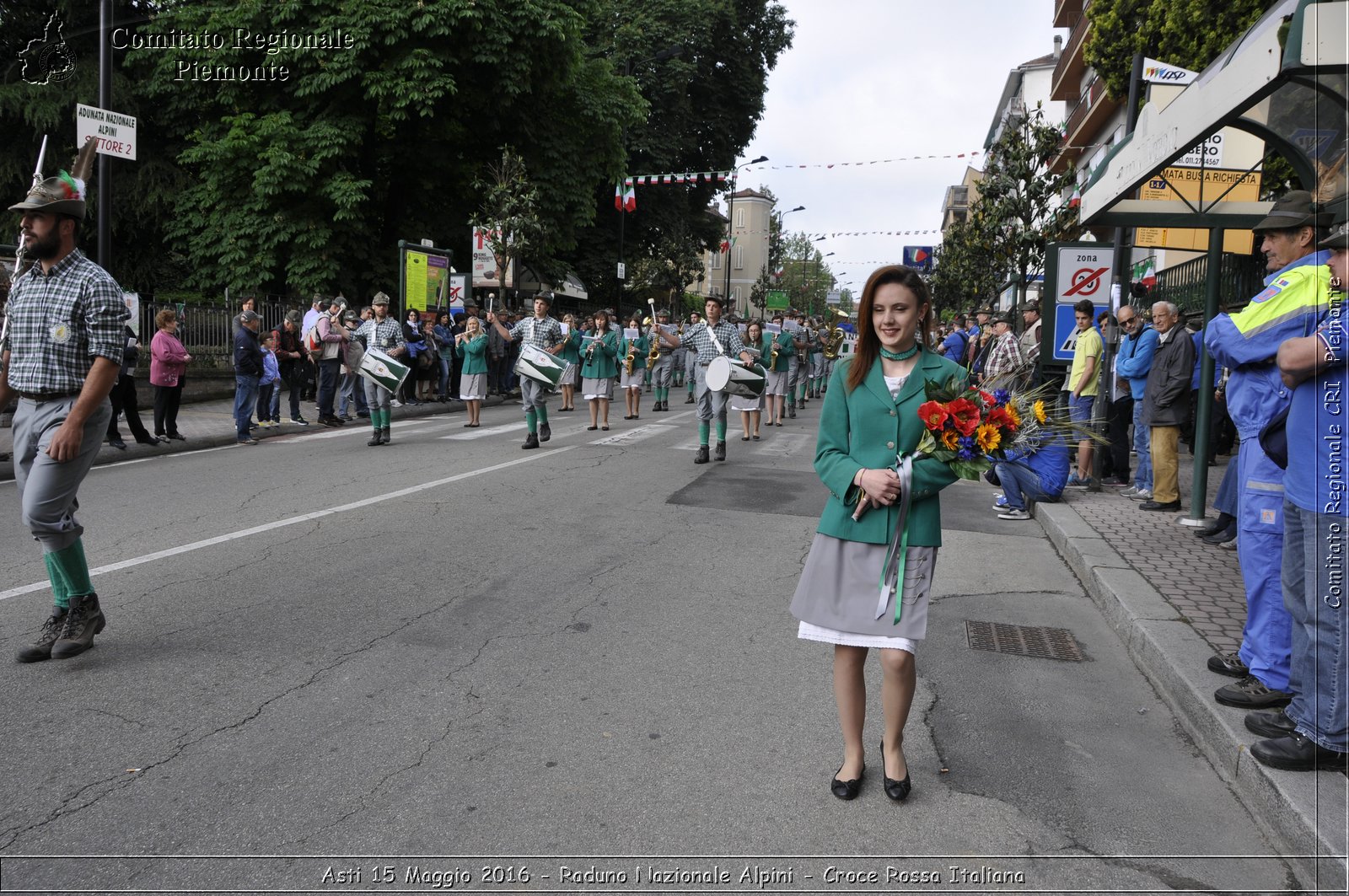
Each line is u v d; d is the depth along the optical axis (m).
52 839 2.88
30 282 4.32
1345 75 4.28
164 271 26.16
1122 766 3.66
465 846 2.91
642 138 34.31
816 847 2.98
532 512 8.04
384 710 3.89
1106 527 7.65
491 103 24.64
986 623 5.54
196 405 17.73
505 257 24.58
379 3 22.00
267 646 4.60
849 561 3.26
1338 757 3.26
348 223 23.03
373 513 7.78
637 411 18.02
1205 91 5.35
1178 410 8.42
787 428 16.38
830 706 4.12
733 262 91.38
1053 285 10.78
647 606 5.49
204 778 3.27
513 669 4.41
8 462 9.97
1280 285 3.88
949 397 3.14
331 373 15.16
